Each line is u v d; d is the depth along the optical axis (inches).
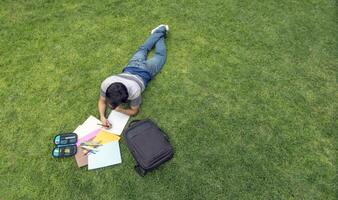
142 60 193.5
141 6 234.5
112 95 157.2
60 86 193.3
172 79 197.9
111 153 168.2
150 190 158.9
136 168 163.2
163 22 226.2
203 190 159.8
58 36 216.4
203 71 202.4
